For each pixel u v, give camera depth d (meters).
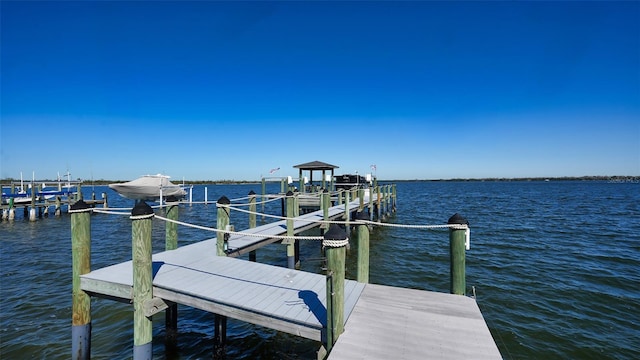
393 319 4.67
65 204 30.77
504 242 16.83
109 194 63.00
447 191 79.75
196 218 28.72
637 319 7.89
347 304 5.14
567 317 8.02
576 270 11.80
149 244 5.46
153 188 29.56
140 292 5.35
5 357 6.41
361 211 6.14
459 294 5.55
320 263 13.65
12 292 9.94
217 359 6.57
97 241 18.45
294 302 5.19
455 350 3.91
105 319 7.93
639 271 11.65
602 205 37.84
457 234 5.54
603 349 6.62
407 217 27.86
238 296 5.39
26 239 18.55
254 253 11.15
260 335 7.49
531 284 10.33
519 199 49.19
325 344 4.41
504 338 7.05
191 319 8.19
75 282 5.95
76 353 5.91
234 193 71.19
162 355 6.68
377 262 13.46
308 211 21.42
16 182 29.50
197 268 6.80
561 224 22.91
